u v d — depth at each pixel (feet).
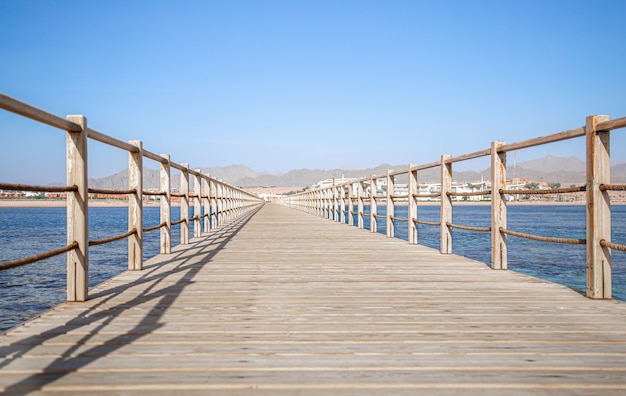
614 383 5.93
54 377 6.02
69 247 10.03
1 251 44.19
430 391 5.66
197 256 18.95
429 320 8.94
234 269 15.43
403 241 25.86
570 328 8.44
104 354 6.90
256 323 8.67
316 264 16.69
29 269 31.35
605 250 10.89
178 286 12.35
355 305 10.19
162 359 6.70
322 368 6.39
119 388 5.69
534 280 13.48
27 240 56.03
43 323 8.59
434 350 7.18
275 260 17.74
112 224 98.43
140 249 15.14
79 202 10.51
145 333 7.98
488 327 8.48
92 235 62.90
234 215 50.26
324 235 30.07
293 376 6.09
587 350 7.22
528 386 5.83
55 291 23.93
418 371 6.31
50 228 83.56
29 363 6.50
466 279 13.62
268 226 39.55
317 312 9.54
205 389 5.68
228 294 11.32
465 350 7.18
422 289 12.07
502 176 15.52
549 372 6.30
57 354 6.88
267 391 5.64
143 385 5.78
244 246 23.07
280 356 6.86
